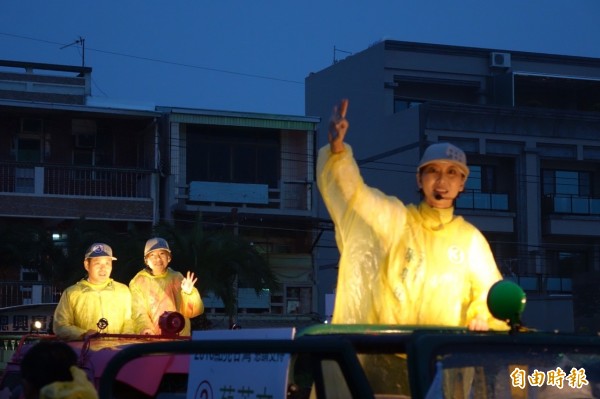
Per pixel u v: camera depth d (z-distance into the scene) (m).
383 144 43.53
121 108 36.28
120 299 10.03
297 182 38.84
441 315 5.43
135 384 6.79
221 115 37.69
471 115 41.97
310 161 39.00
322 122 45.72
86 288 9.90
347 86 46.22
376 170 43.78
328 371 4.48
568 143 43.47
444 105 41.47
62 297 9.86
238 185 37.84
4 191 35.41
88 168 35.81
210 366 4.78
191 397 4.91
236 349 4.47
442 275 5.43
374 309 5.37
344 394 4.45
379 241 5.40
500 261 42.31
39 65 37.78
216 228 37.44
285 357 4.31
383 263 5.39
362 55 45.31
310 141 39.03
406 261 5.39
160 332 9.24
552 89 45.91
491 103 44.62
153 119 36.56
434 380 3.88
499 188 42.81
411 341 3.94
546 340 4.25
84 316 9.77
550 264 43.22
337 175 5.32
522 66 45.47
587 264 43.72
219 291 26.77
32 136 36.69
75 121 37.06
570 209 43.22
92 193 36.25
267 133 39.16
